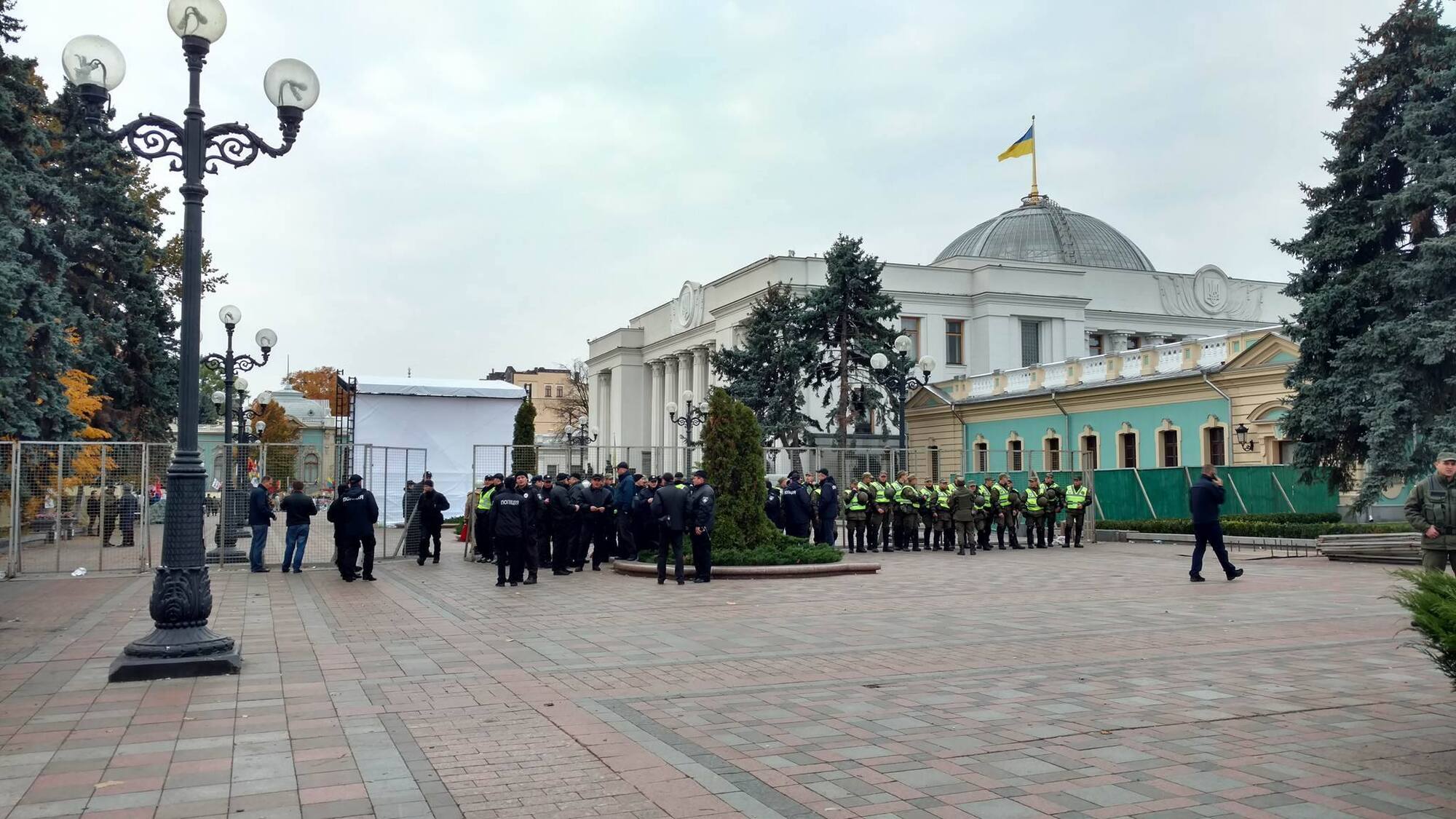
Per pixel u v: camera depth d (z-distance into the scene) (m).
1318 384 25.64
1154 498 32.44
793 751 6.75
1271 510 30.69
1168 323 63.16
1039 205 70.44
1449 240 23.17
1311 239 26.70
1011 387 45.19
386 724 7.54
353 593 16.66
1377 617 12.99
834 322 45.97
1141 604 14.59
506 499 17.73
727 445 20.20
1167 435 37.31
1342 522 27.83
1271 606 14.16
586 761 6.52
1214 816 5.39
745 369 50.00
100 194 33.97
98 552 20.66
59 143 33.78
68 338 28.86
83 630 12.56
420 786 6.04
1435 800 5.60
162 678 9.29
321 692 8.73
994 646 10.94
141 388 36.47
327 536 23.08
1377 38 25.84
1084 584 17.70
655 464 31.38
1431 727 7.21
